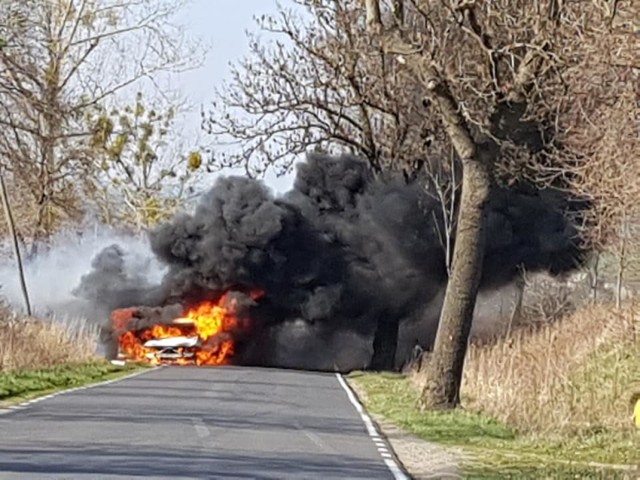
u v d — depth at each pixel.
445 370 23.48
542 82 22.75
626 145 19.33
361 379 34.97
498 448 18.75
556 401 22.02
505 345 27.05
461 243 23.50
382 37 23.84
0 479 11.97
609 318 30.36
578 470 16.14
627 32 15.48
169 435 16.97
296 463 14.69
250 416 20.84
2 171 32.41
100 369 32.31
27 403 21.55
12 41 28.08
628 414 21.47
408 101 37.72
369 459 15.79
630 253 30.39
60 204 41.81
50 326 33.03
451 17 24.86
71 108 30.92
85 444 15.40
